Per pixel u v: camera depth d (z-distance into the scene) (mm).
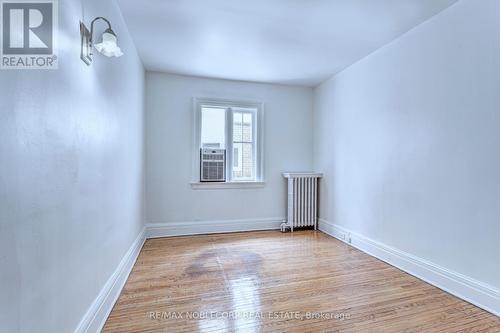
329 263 2756
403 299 2027
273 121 4195
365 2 2082
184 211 3812
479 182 1910
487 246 1863
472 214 1958
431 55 2287
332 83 3834
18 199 892
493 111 1825
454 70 2088
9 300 847
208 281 2330
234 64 3391
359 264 2729
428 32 2318
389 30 2516
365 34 2602
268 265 2693
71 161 1273
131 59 2650
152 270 2566
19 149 899
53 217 1113
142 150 3357
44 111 1046
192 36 2650
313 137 4367
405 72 2561
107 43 1516
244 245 3348
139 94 3123
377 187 2926
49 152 1081
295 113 4305
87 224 1479
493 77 1825
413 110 2465
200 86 3865
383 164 2836
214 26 2461
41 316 1026
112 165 1945
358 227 3250
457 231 2064
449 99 2127
